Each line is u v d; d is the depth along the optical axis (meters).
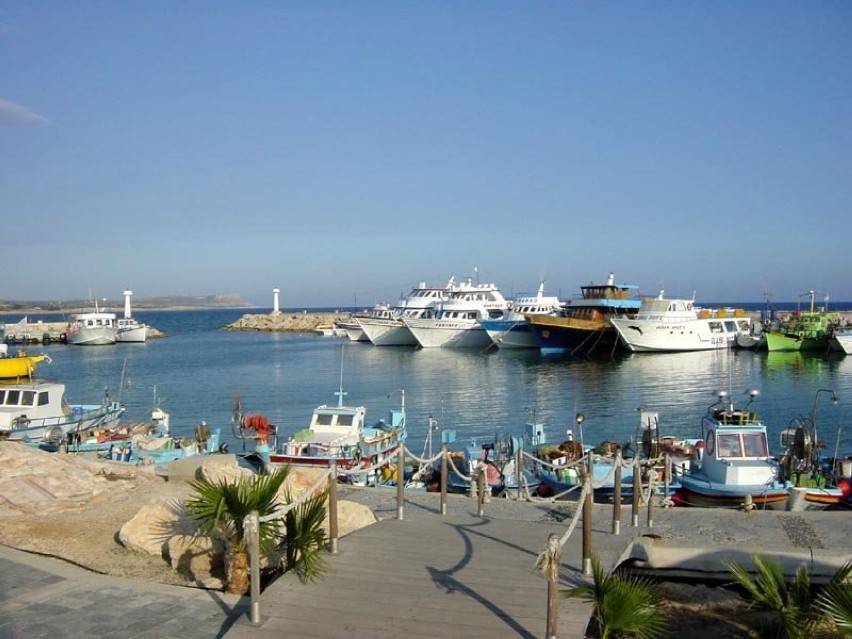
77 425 28.36
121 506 12.48
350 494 15.31
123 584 8.64
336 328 131.75
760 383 54.03
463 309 91.81
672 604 9.16
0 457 14.23
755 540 10.50
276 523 8.77
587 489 8.56
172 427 41.22
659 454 21.09
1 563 9.37
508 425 40.09
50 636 7.22
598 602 7.54
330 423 27.59
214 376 65.94
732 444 20.69
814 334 76.69
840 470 20.91
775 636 8.12
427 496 15.09
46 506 12.27
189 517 10.30
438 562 8.98
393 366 71.88
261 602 7.78
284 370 70.38
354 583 8.27
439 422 40.97
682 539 10.52
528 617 7.35
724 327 81.19
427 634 6.98
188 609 7.90
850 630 7.35
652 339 76.19
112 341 109.00
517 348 85.12
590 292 81.25
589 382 56.66
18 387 28.67
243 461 28.66
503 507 13.61
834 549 9.93
